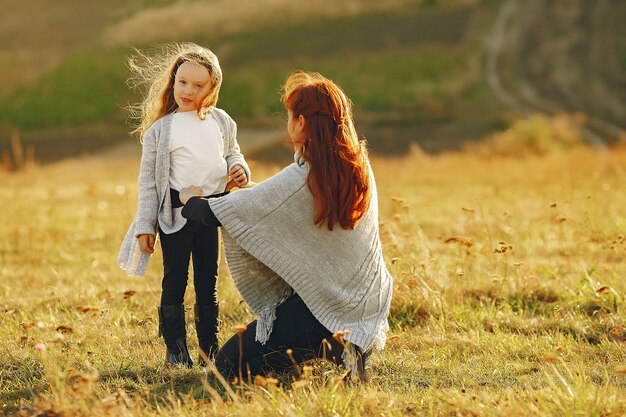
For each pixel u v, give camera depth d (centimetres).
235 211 530
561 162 2589
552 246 1102
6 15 7519
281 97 568
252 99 5541
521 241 1145
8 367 587
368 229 551
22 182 2381
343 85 5772
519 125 3644
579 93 5809
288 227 531
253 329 557
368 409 489
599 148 4103
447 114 5169
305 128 533
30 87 5925
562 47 6656
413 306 750
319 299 539
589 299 772
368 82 5825
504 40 6762
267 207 528
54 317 736
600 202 1441
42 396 493
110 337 664
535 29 6988
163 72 596
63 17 7325
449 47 6575
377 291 558
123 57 6259
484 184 2145
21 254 1134
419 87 5750
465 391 517
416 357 620
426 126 4822
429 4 7438
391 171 2530
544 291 811
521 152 3450
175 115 583
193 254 599
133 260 572
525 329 702
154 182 577
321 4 7300
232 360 554
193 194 555
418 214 1502
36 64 6362
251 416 468
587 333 682
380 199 1650
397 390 539
